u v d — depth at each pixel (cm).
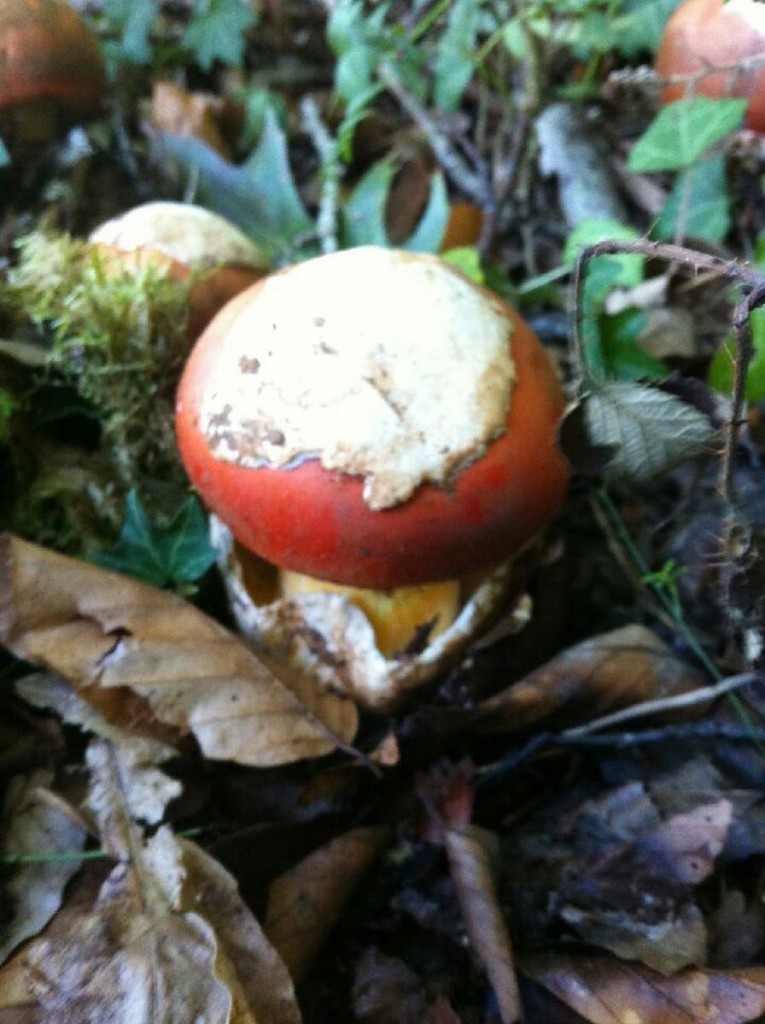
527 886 19
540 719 21
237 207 31
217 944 17
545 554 22
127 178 32
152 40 36
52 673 20
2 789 19
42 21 23
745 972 17
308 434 17
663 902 18
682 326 27
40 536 23
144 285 22
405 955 18
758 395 21
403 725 20
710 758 21
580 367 17
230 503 18
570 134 32
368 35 28
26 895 18
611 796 20
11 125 25
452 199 34
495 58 34
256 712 19
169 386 24
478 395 17
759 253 25
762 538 17
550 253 32
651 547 24
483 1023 17
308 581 20
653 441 18
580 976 17
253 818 20
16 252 28
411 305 18
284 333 18
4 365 23
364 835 19
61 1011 16
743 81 24
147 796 19
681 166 25
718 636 22
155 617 20
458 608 20
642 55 29
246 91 35
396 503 17
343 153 31
